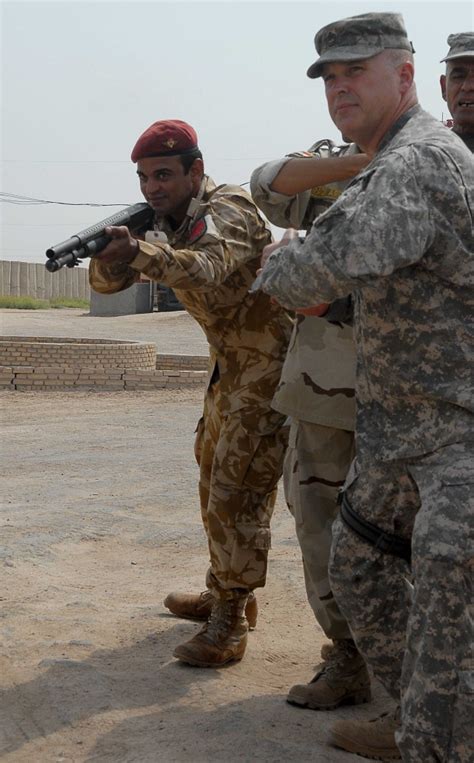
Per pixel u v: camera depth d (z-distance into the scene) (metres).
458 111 3.83
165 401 13.88
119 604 4.88
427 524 2.61
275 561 5.66
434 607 2.61
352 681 3.61
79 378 15.08
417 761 2.63
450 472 2.63
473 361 2.66
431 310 2.65
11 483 7.99
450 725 2.59
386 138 2.85
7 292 47.62
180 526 6.54
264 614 4.75
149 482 8.05
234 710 3.55
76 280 52.12
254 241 3.78
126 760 3.22
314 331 3.60
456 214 2.57
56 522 6.56
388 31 2.79
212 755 3.23
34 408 13.09
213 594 4.04
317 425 3.61
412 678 2.66
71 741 3.37
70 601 4.92
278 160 3.60
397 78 2.82
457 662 2.59
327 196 3.74
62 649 4.16
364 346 2.79
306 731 3.42
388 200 2.51
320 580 3.60
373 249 2.48
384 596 3.02
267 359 3.93
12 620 4.55
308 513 3.62
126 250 3.30
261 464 3.94
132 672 3.92
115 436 10.67
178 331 28.08
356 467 2.98
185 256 3.44
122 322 31.27
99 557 5.85
